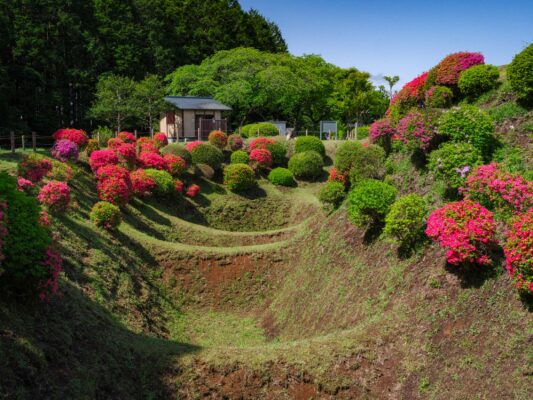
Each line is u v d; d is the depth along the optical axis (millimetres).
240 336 15828
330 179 20531
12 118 35062
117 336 11414
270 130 39688
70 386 8500
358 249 15516
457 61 17297
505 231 10625
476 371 8734
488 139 13555
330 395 9945
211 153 30672
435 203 13820
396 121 18516
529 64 13523
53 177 19609
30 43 39625
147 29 54562
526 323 8750
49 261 9414
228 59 46312
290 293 17344
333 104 52938
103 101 37938
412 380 9586
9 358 7855
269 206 29422
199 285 18734
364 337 11039
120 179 21578
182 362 10594
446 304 10578
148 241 19859
